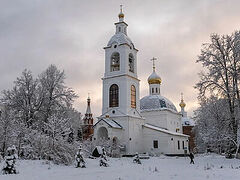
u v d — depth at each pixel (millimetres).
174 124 68375
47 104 43688
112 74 54812
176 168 23766
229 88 32031
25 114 41875
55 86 45250
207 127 35844
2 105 41812
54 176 16203
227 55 33062
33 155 25672
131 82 54500
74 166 23312
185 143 60969
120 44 54906
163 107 66000
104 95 54750
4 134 28062
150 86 72312
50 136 26062
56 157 23859
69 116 45688
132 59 56938
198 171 19844
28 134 28781
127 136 49531
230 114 32031
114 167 23812
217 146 36281
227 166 25141
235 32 33156
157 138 53031
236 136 31312
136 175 16938
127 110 51344
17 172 17703
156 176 16391
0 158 22453
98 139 44938
